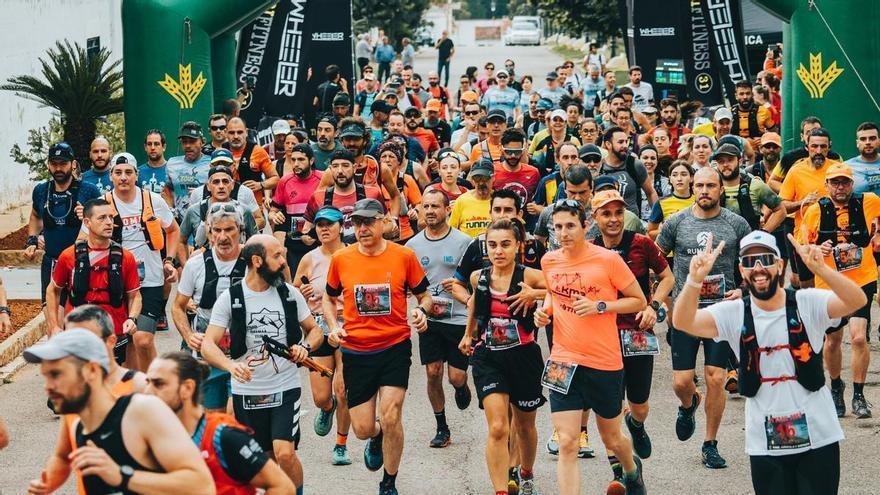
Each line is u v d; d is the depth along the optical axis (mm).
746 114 20172
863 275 11711
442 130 22891
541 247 10617
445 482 10109
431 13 114562
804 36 18406
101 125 23578
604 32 49062
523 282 9086
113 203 12344
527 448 9430
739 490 9781
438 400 10969
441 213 10711
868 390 12602
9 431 11648
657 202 12461
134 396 5684
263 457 6328
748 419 7488
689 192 12352
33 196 13297
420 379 13492
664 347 14562
